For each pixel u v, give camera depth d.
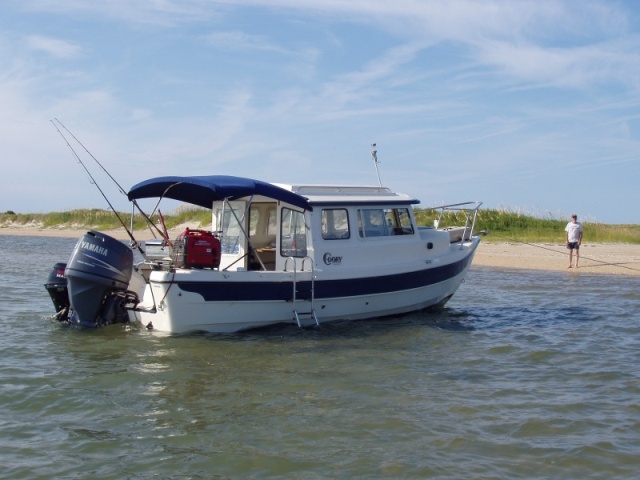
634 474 5.87
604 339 11.21
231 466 6.02
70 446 6.45
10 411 7.38
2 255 27.95
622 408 7.54
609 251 27.69
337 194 12.29
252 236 12.40
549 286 18.11
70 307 11.52
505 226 34.53
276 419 7.14
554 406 7.58
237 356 9.64
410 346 10.48
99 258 10.83
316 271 11.38
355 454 6.25
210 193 11.95
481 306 14.66
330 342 10.62
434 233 13.50
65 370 8.89
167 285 10.41
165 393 7.99
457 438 6.62
